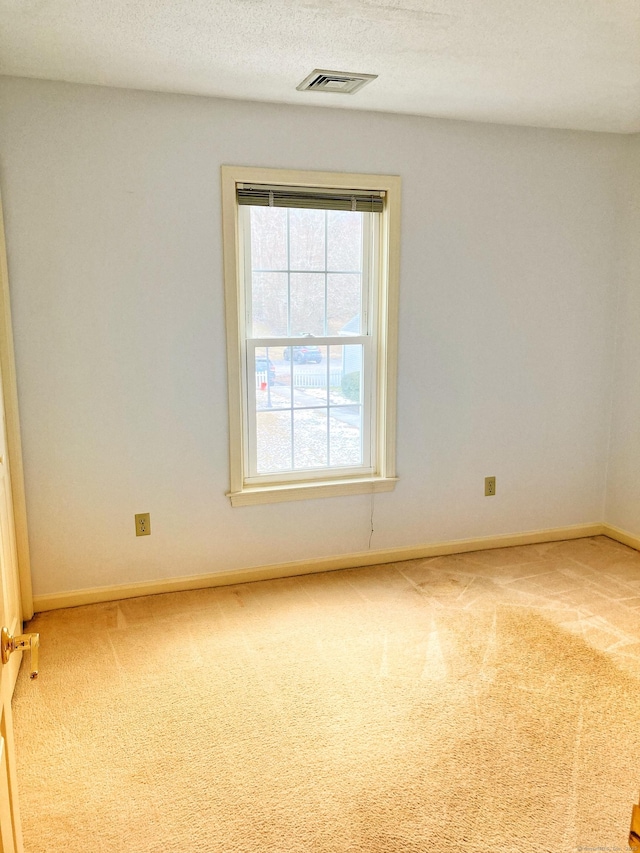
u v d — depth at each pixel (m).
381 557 3.42
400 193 3.13
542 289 3.49
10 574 2.49
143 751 1.97
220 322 2.96
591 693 2.25
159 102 2.73
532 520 3.71
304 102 2.88
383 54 2.30
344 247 3.19
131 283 2.81
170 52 2.28
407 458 3.39
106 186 2.71
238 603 2.95
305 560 3.29
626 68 2.45
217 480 3.07
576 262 3.53
